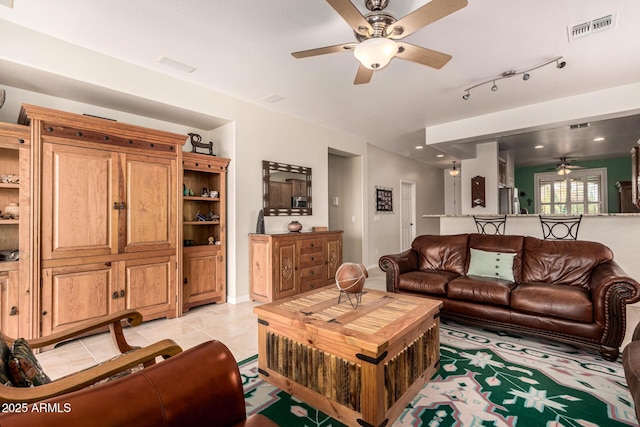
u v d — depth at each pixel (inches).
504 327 106.1
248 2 83.5
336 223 244.2
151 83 123.4
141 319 69.0
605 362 89.8
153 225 123.5
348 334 63.7
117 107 132.3
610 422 63.8
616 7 85.6
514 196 260.4
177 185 130.8
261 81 134.0
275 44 104.7
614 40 102.7
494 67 122.0
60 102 122.0
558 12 87.7
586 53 111.3
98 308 109.9
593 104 147.4
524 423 63.6
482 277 124.8
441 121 193.2
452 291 117.0
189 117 145.7
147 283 121.7
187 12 87.9
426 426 63.1
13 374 44.6
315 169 195.9
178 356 36.8
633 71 125.8
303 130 188.7
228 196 155.0
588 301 93.4
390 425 63.2
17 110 113.0
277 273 149.7
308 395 71.4
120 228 114.8
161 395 32.3
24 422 24.9
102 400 28.9
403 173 305.0
